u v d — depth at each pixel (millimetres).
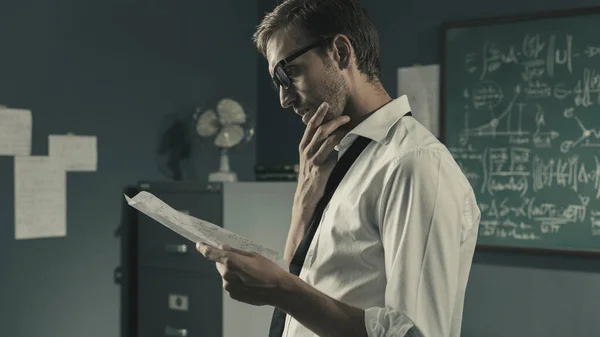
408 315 1136
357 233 1292
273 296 1200
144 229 3229
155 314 3184
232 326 2951
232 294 1234
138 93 3408
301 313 1189
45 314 3037
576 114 3033
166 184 3154
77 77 3156
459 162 3332
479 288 3283
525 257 3162
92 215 3213
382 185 1266
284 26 1374
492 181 3252
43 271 3035
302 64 1352
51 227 3051
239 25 3957
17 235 2939
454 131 3340
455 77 3332
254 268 1195
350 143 1402
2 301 2893
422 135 1283
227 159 3432
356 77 1380
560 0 3090
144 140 3432
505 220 3217
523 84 3160
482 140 3270
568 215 3059
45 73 3035
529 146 3152
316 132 1391
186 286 3061
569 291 3051
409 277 1155
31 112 2982
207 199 2980
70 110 3129
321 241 1364
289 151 3922
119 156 3322
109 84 3285
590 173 3006
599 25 2975
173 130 3578
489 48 3242
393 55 3551
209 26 3777
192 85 3682
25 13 2965
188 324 3057
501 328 3219
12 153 2922
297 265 1416
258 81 4066
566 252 3037
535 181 3139
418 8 3471
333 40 1339
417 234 1178
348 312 1181
